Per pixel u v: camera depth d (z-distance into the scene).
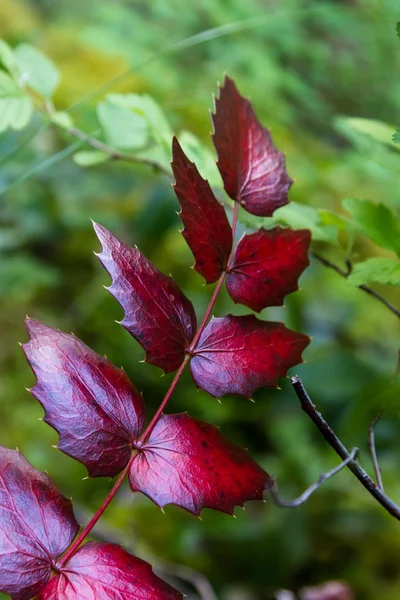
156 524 1.03
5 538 0.42
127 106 0.58
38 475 0.43
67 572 0.42
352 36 1.95
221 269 0.47
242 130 0.49
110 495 0.43
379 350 1.42
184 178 0.45
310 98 1.80
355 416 0.92
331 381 1.19
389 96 1.92
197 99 1.56
